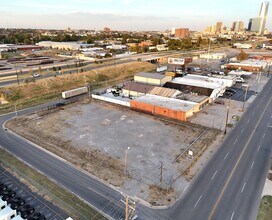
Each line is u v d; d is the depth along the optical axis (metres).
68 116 64.44
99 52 181.12
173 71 121.69
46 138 51.47
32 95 82.62
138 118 63.62
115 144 49.22
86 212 31.19
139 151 46.62
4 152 45.44
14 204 31.61
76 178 38.09
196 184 37.09
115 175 39.03
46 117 63.50
